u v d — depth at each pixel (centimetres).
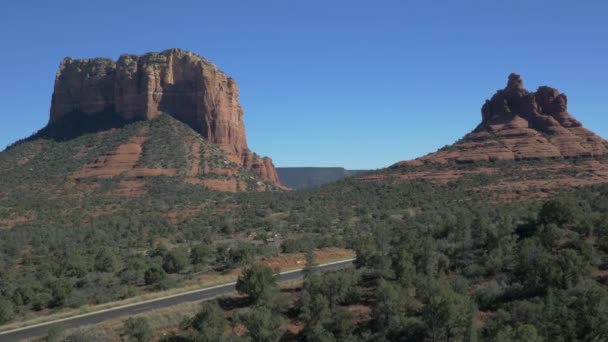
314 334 3106
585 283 3312
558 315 2858
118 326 3338
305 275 4316
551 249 4172
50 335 3136
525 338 2466
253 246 5950
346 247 6097
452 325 2914
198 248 5522
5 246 6800
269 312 3316
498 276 3825
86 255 6106
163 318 3528
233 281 4569
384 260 4309
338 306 3619
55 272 5247
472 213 7175
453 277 4053
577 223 4662
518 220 5947
